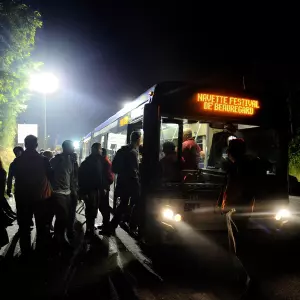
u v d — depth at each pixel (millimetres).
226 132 6402
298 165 18016
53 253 6023
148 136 5527
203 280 4883
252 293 4371
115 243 6762
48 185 5914
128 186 6816
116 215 7035
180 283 4766
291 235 5922
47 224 6512
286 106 6133
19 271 5160
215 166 6508
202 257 5926
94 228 7277
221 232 5688
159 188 5559
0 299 4195
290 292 4480
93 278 4922
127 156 6859
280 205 5711
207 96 5750
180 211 5547
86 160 7023
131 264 5543
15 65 12414
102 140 12781
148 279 4906
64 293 4395
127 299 4238
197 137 6445
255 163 4855
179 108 5617
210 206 5656
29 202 5703
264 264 5543
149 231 5641
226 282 4812
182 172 5992
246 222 4777
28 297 4262
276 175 5797
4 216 5902
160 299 4254
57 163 6285
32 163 5738
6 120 16031
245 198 4750
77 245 6594
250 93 6012
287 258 5844
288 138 5980
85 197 6988
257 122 5969
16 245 6504
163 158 5812
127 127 7719
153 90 5645
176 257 5918
